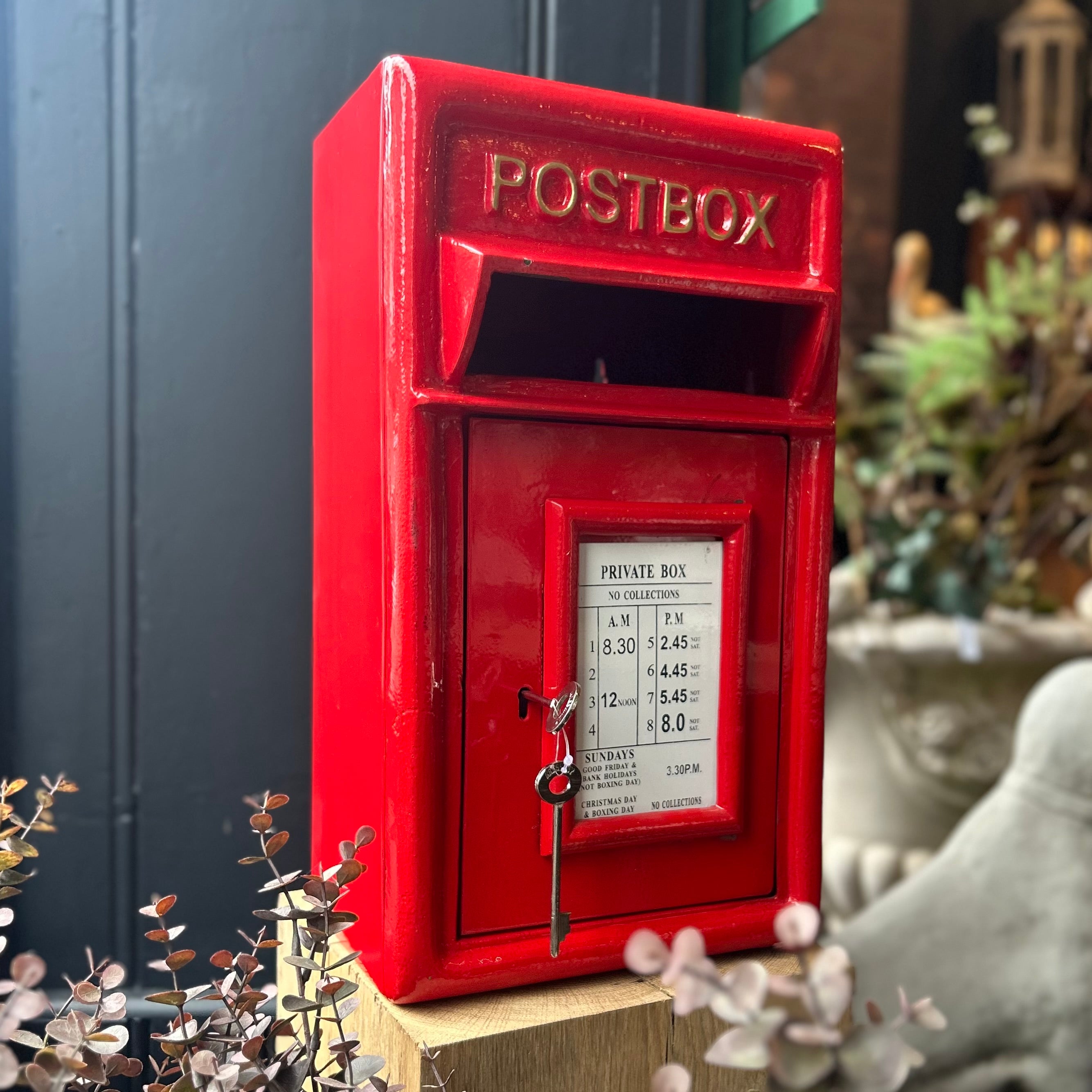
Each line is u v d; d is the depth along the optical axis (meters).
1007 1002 1.15
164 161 0.98
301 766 1.03
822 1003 0.35
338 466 0.76
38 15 0.96
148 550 1.00
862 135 3.19
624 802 0.68
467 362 0.61
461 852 0.64
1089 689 1.22
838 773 1.85
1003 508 1.94
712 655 0.71
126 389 0.99
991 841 1.24
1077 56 3.04
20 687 0.99
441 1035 0.59
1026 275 2.10
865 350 3.21
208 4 0.98
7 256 0.98
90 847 1.00
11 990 0.50
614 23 1.04
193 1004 0.97
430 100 0.59
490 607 0.64
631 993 0.66
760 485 0.72
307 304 1.01
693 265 0.67
